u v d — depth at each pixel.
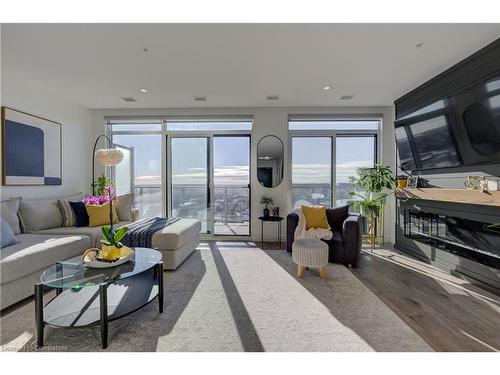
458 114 2.55
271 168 4.25
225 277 2.59
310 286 2.38
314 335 1.63
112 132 4.44
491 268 2.30
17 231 2.66
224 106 4.13
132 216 3.78
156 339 1.59
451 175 2.87
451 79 2.72
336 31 2.06
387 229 4.21
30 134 3.18
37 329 1.50
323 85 3.23
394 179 3.69
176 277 2.57
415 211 3.42
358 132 4.32
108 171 4.44
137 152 4.50
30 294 2.05
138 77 2.98
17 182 3.01
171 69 2.76
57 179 3.63
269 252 3.52
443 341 1.58
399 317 1.85
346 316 1.86
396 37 2.15
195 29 2.03
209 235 4.39
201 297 2.14
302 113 4.21
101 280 1.57
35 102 3.26
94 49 2.34
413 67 2.73
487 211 2.41
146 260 1.94
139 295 1.99
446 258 2.81
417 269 2.87
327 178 4.41
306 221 3.34
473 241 2.58
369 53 2.42
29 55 2.45
